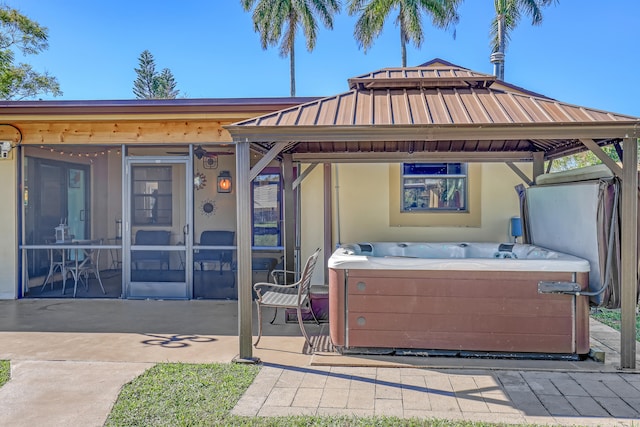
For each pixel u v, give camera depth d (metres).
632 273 3.45
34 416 2.77
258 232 6.84
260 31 21.72
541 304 3.73
